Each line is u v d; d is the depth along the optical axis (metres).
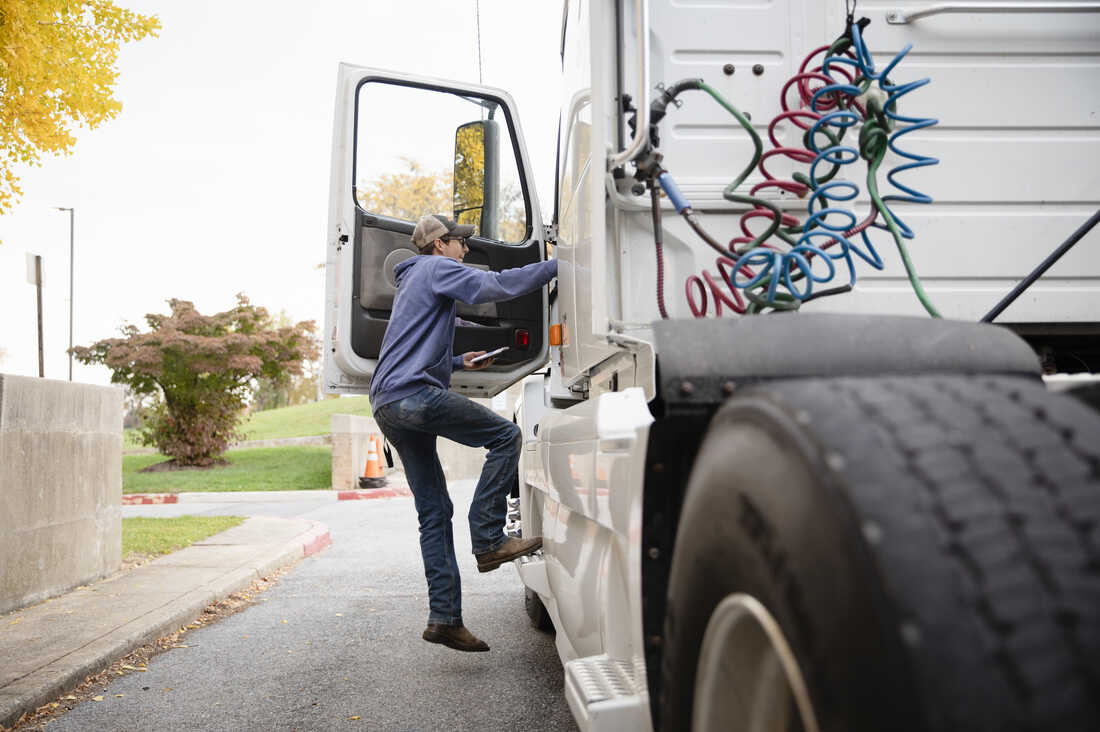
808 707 1.07
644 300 2.52
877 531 0.98
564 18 3.38
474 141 4.73
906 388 1.20
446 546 4.25
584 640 2.61
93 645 4.52
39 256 10.44
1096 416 1.11
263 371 22.44
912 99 2.65
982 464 1.03
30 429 5.54
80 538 6.18
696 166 2.62
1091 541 0.94
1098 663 0.87
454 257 4.27
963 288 2.63
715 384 1.75
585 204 2.62
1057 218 2.66
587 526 2.70
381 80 4.64
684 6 2.63
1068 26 2.67
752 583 1.21
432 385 4.05
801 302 2.28
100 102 9.08
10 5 8.47
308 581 7.00
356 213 4.54
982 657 0.89
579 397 3.63
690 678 1.47
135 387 21.28
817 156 2.44
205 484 18.36
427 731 3.47
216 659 4.62
